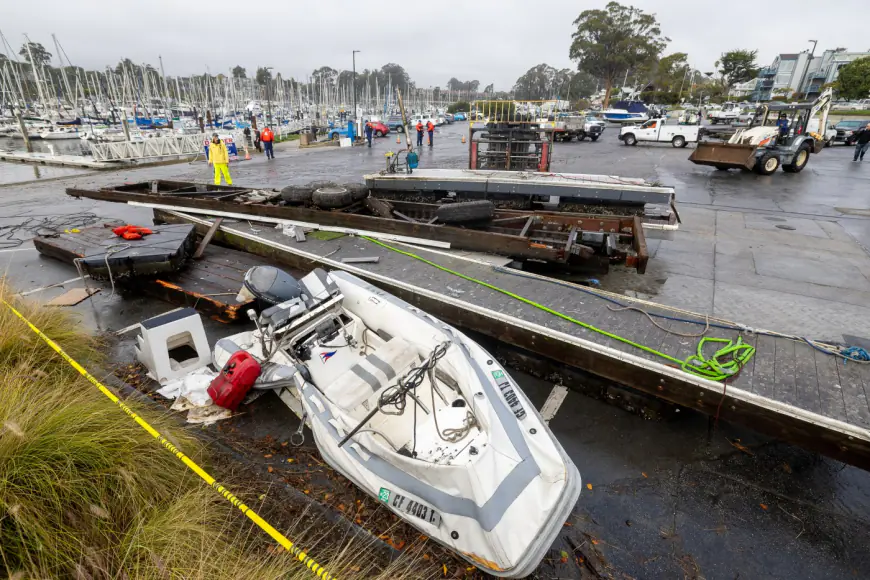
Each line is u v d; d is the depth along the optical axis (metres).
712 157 15.58
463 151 22.98
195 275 6.52
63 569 2.37
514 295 5.07
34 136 44.81
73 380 4.07
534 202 8.62
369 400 3.53
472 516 2.51
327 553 2.79
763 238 8.66
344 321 4.79
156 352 4.42
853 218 10.03
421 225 6.82
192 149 24.02
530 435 2.96
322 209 8.00
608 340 4.17
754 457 3.66
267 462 3.57
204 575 2.33
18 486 2.48
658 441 3.84
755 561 2.83
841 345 4.09
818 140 18.33
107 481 2.74
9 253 8.20
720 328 4.28
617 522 3.10
